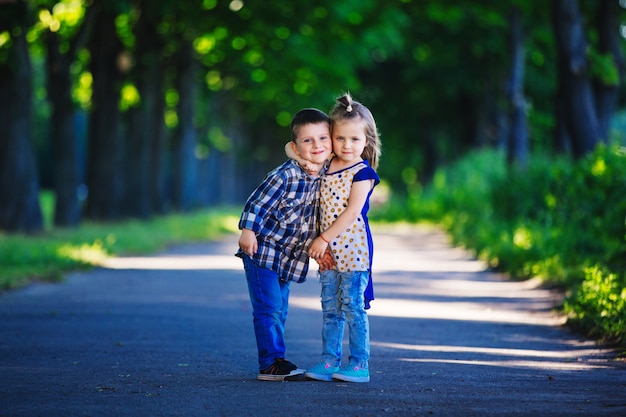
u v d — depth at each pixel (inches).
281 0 1451.8
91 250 978.1
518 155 1673.2
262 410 282.5
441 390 320.8
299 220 338.6
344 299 335.9
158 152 1873.8
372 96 2426.2
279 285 344.5
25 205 1144.2
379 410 282.8
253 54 1739.7
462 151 2501.2
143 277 832.3
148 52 1572.3
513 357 414.3
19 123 1139.9
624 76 1203.9
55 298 653.3
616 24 1211.2
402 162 3043.8
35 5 1153.4
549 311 605.3
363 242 336.5
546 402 297.1
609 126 1197.7
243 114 2650.1
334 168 338.0
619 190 810.2
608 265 700.7
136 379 343.0
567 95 1146.0
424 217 2119.8
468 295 722.8
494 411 281.3
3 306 602.9
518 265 874.8
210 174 2805.1
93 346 437.4
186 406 289.0
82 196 2955.2
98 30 1504.7
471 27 2011.6
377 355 419.8
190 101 2000.5
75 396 306.7
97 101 1537.9
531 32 1818.4
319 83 1907.0
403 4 1797.5
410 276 895.1
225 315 576.1
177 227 1540.4
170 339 466.0
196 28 1512.1
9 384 331.6
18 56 1117.1
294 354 421.4
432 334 502.6
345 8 1535.4
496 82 2154.3
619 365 387.5
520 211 1115.3
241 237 336.5
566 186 927.7
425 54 2224.4
